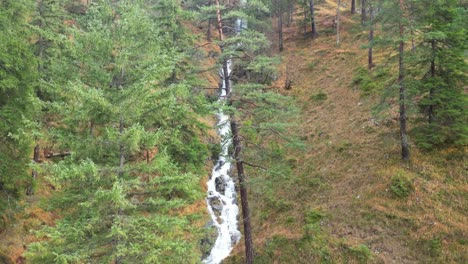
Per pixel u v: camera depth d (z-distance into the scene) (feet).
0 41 43.32
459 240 51.52
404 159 66.28
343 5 182.80
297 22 157.99
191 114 53.88
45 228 29.25
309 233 60.29
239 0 54.95
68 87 31.63
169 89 34.94
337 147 78.95
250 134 57.11
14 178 43.57
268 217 70.64
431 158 64.95
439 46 64.80
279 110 51.49
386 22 63.05
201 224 69.15
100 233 32.22
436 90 62.23
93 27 35.76
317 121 92.73
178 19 68.80
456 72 61.62
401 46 62.08
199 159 59.67
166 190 36.29
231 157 54.65
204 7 52.08
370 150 73.51
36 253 29.27
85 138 33.37
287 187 74.84
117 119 33.83
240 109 54.29
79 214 33.27
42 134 31.45
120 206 30.17
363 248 54.44
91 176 30.58
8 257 49.39
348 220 60.75
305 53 134.00
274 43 149.69
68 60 40.68
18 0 51.83
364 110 87.25
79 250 29.71
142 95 32.53
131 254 30.37
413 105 63.62
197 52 56.49
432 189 60.08
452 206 57.06
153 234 31.12
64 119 32.48
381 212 59.57
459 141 62.54
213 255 65.98
